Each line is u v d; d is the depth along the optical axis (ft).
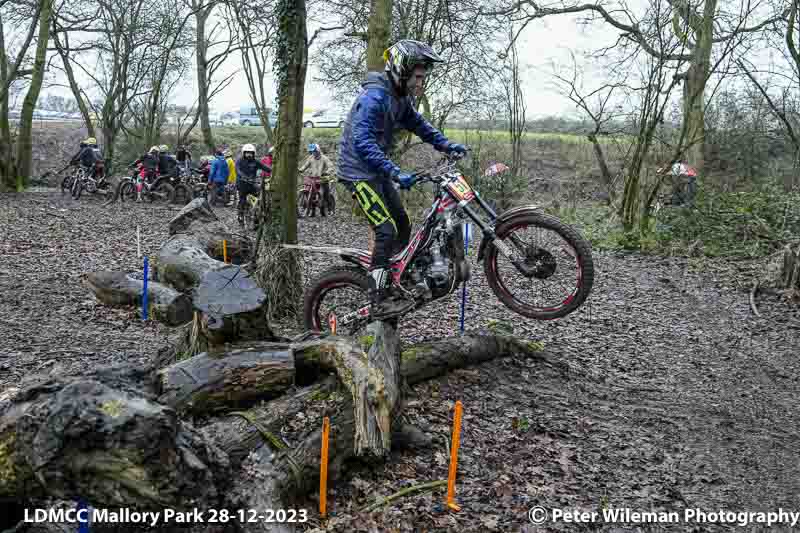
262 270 21.85
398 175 14.53
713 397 18.06
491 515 11.64
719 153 54.85
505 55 56.65
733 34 36.86
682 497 12.95
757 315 26.08
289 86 21.59
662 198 42.86
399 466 12.94
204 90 86.02
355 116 15.12
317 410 12.28
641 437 15.30
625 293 29.27
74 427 8.30
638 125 43.80
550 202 57.00
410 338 21.21
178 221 35.68
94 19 77.05
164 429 8.59
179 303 21.77
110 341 19.88
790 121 47.96
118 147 88.84
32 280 27.14
